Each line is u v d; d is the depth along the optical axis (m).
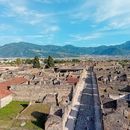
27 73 146.50
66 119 66.75
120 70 165.38
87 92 105.69
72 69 186.50
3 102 81.56
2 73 141.75
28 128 59.34
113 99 75.69
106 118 55.62
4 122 63.75
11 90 92.25
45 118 64.62
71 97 87.25
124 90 99.44
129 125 52.81
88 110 77.12
